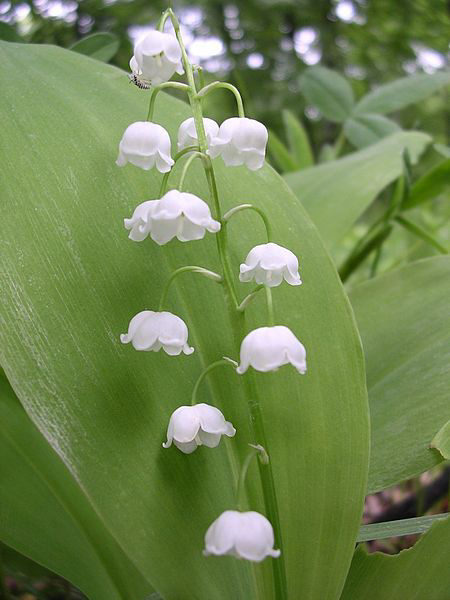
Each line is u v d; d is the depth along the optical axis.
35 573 0.10
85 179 0.07
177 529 0.06
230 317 0.06
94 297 0.07
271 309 0.06
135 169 0.07
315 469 0.07
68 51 0.08
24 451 0.08
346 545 0.06
